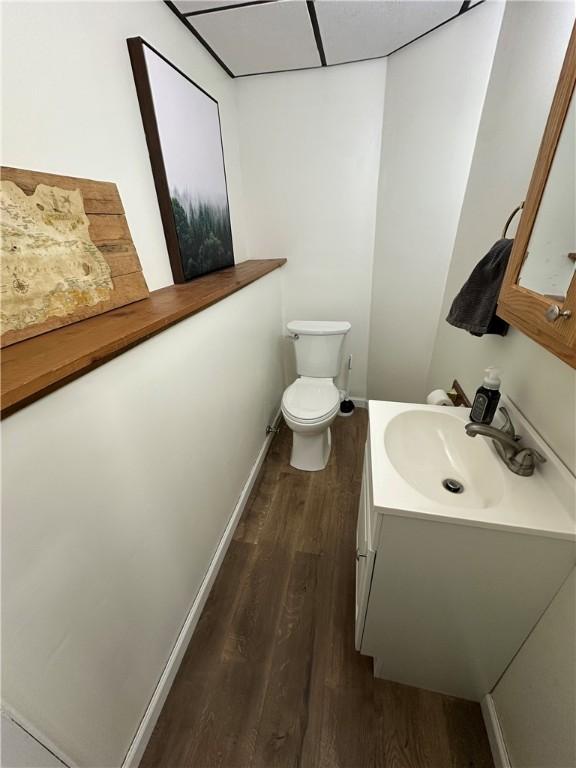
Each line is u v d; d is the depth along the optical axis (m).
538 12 0.98
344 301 2.32
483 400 0.96
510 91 1.14
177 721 0.99
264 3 1.22
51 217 0.75
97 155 0.93
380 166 1.89
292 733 0.96
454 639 0.90
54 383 0.56
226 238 1.82
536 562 0.71
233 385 1.53
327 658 1.13
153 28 1.13
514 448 0.83
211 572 1.34
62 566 0.62
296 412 1.81
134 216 1.10
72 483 0.64
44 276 0.73
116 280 0.96
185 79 1.30
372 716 0.99
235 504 1.63
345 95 1.77
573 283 0.59
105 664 0.76
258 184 2.07
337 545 1.53
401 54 1.58
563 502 0.73
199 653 1.15
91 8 0.88
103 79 0.94
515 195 1.09
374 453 0.91
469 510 0.71
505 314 0.89
